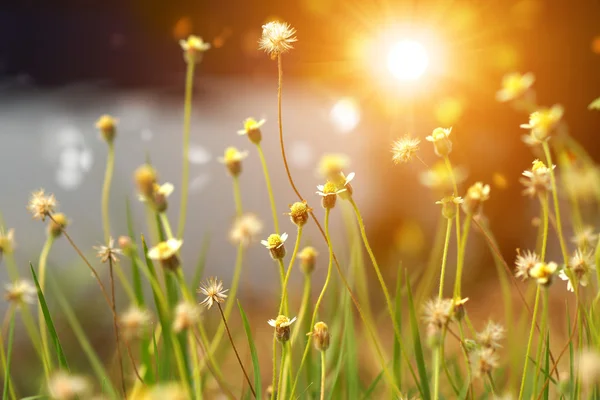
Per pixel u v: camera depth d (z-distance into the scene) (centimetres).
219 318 103
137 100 339
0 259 79
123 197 151
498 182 80
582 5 185
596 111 179
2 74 402
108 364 111
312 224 173
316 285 141
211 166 246
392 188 183
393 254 156
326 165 65
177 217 208
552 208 122
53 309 120
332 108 222
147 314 70
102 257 70
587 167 94
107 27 402
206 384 81
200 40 90
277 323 67
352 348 79
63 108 324
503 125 169
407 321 97
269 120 297
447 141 67
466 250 163
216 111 322
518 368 83
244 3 336
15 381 110
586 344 70
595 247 73
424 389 69
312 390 78
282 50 65
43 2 414
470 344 66
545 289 65
